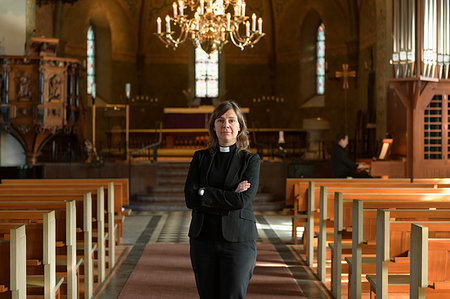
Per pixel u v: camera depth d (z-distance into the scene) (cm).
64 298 555
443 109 1057
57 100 1414
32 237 422
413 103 1028
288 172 1452
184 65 2647
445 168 1055
